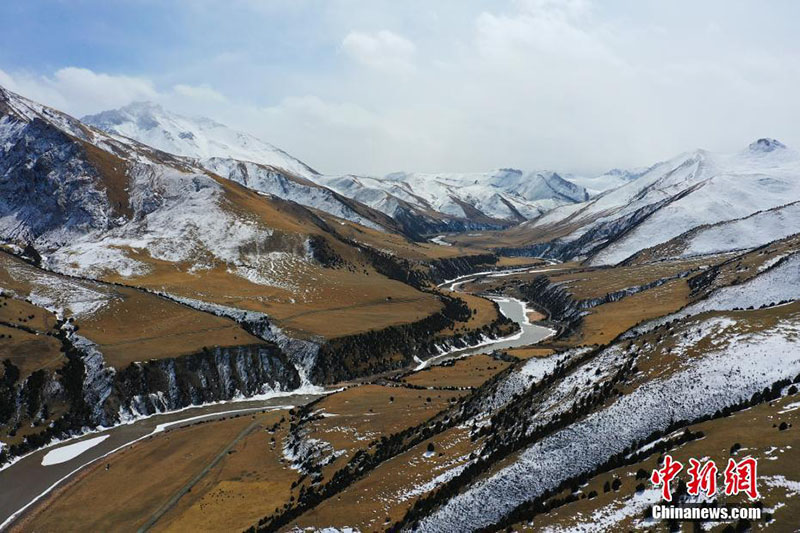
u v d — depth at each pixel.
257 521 66.25
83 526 70.44
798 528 35.72
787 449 42.88
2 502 78.12
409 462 69.19
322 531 57.34
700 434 49.81
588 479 51.53
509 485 55.44
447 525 53.44
